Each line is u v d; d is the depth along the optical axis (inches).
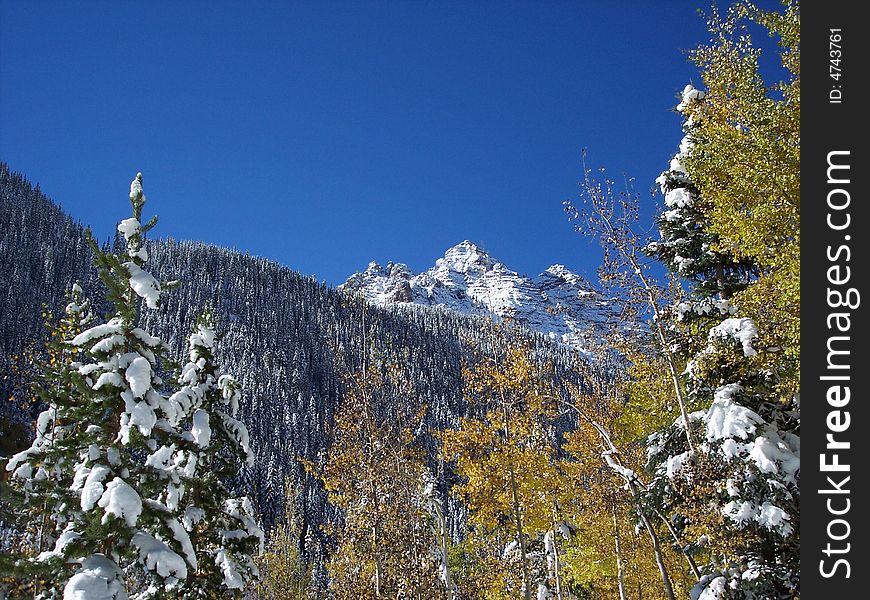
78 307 586.2
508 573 831.1
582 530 800.3
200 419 449.7
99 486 354.0
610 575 816.3
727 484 470.0
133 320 416.5
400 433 908.6
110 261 411.8
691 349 538.9
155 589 368.5
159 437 413.1
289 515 1872.5
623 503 626.2
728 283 580.7
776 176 375.2
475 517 729.0
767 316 429.1
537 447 721.0
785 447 465.4
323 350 5826.8
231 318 6215.6
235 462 513.0
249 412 3951.8
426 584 832.3
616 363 607.5
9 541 466.9
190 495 486.9
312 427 4062.5
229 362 4837.6
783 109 383.6
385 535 852.0
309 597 1381.6
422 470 913.5
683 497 510.6
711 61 427.2
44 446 393.4
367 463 884.0
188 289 6333.7
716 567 500.7
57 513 383.2
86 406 386.0
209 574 469.7
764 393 508.7
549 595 997.2
